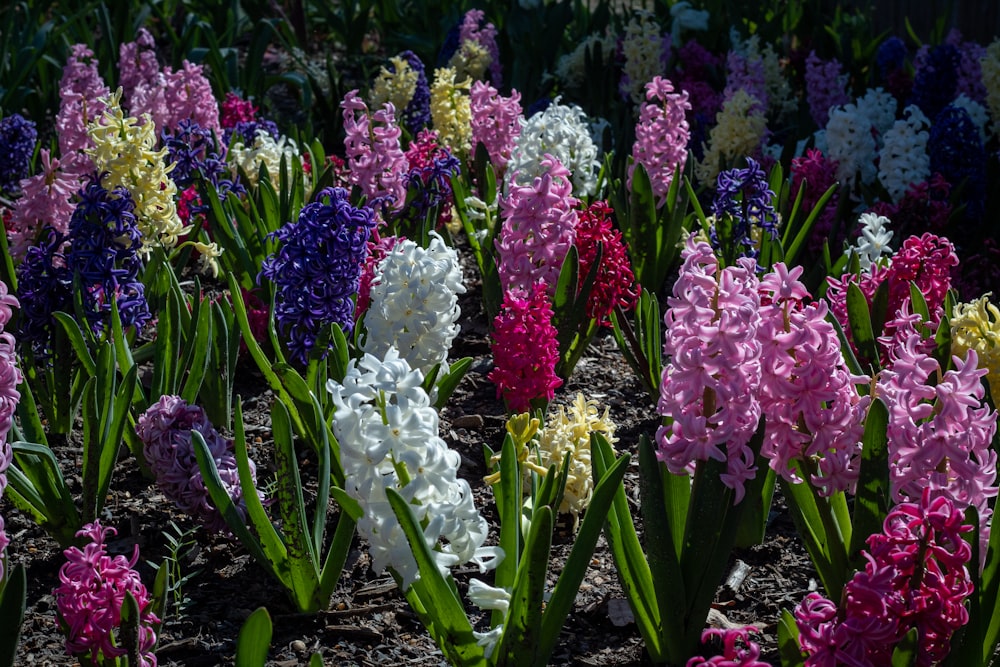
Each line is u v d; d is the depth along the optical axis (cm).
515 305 370
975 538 234
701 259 244
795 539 344
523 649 246
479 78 884
